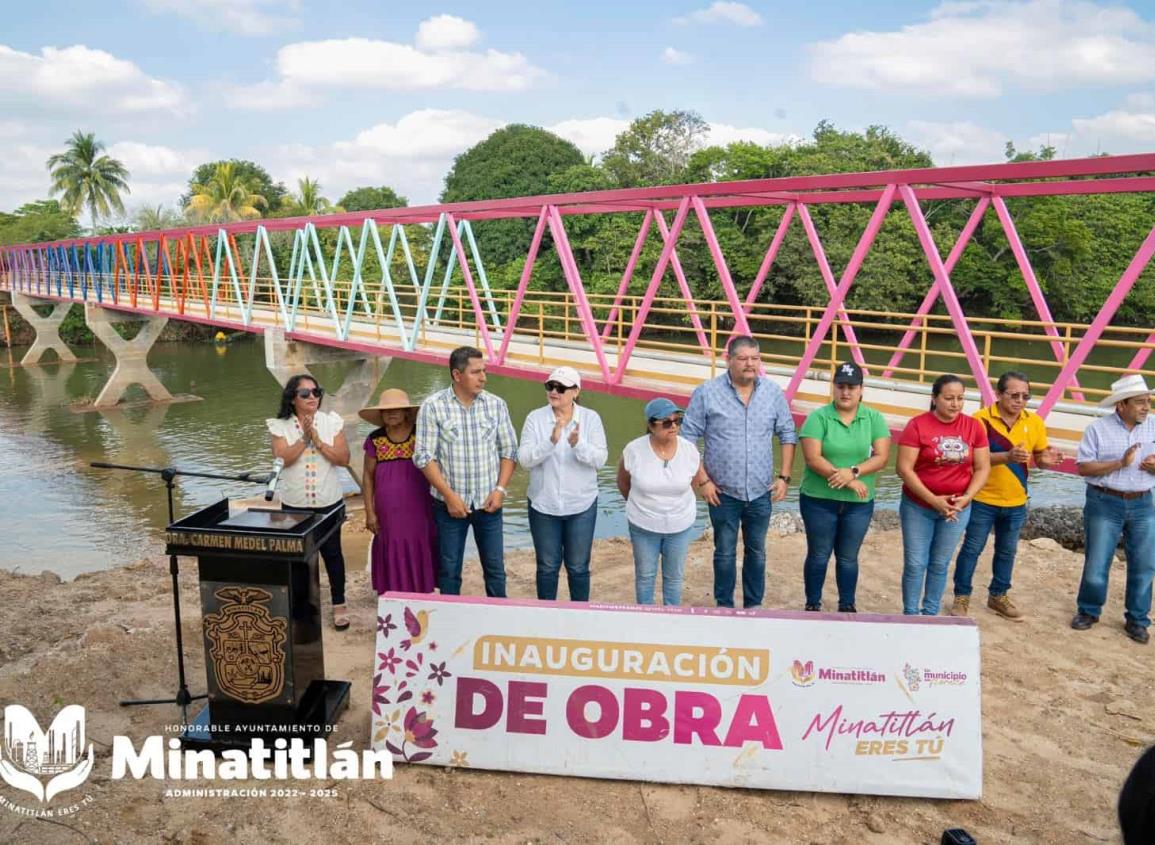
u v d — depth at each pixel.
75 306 51.59
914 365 28.27
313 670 4.36
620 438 23.77
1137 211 32.97
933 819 3.77
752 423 5.25
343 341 18.41
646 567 5.22
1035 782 4.07
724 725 3.96
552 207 11.56
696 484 5.41
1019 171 6.89
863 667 3.95
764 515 5.32
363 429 22.41
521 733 4.05
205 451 24.39
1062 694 4.96
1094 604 5.90
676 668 3.99
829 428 5.21
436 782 3.99
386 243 46.34
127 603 6.86
